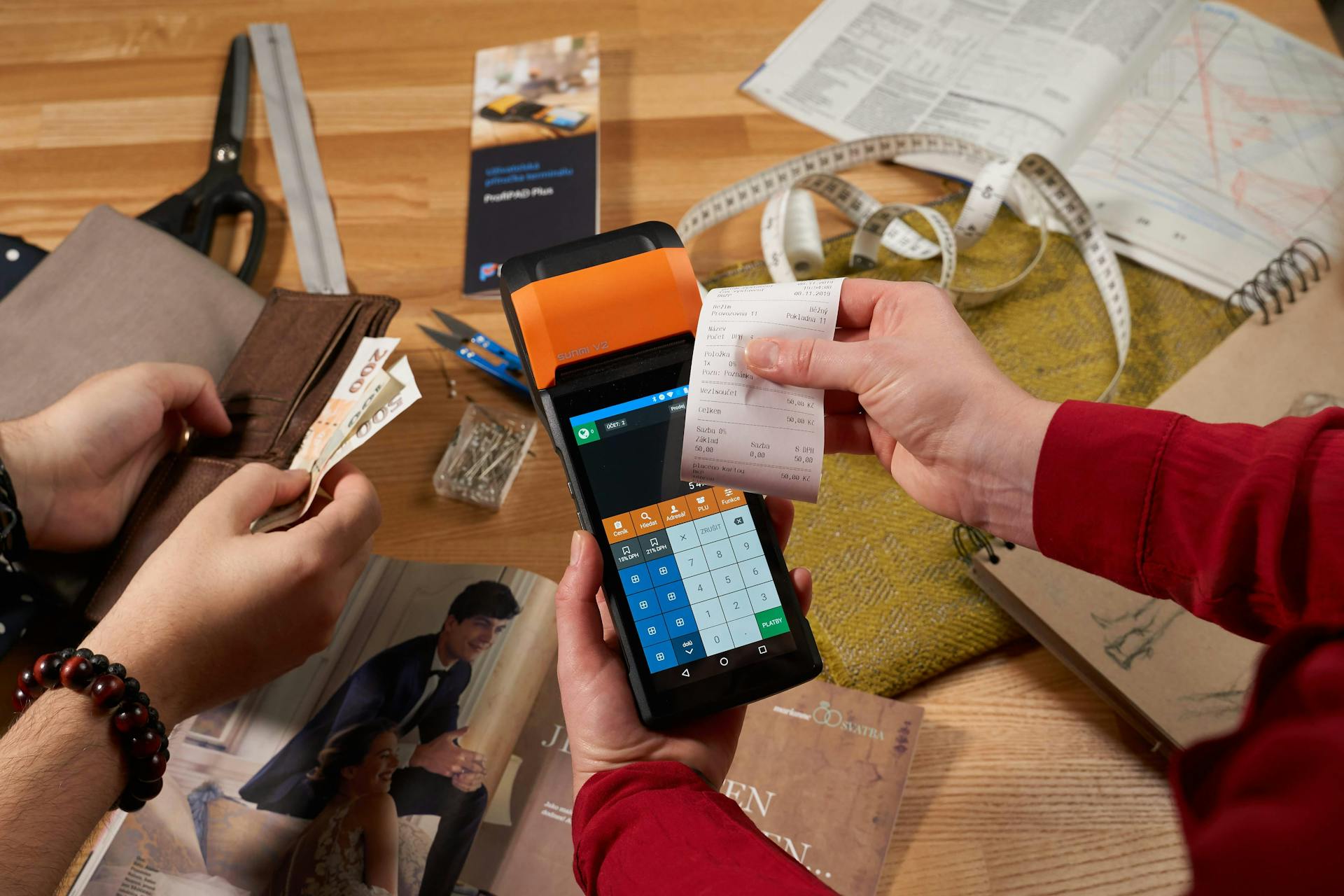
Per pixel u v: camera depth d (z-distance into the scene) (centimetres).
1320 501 36
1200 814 26
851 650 67
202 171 94
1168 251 84
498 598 67
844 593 69
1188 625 62
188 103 98
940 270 86
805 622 50
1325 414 40
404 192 91
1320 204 85
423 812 59
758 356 48
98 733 50
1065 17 99
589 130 92
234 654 56
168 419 69
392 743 62
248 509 58
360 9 104
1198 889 23
